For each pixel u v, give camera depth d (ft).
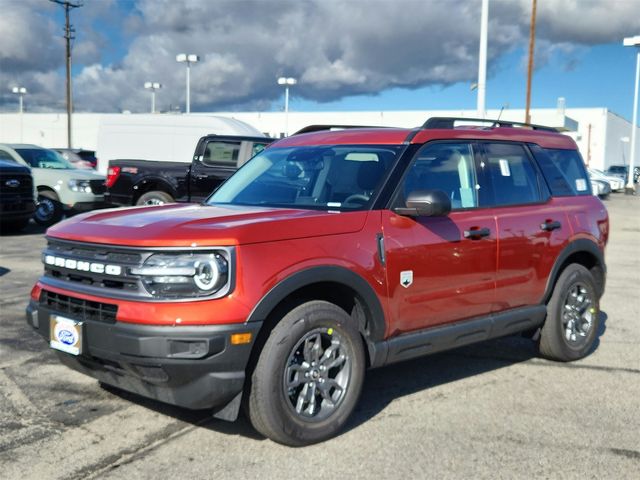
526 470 11.84
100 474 11.57
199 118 54.29
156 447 12.67
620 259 39.55
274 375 12.12
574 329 18.69
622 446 12.89
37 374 16.80
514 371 17.78
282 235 12.39
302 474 11.60
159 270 11.62
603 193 115.34
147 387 12.32
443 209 13.75
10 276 29.89
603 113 201.16
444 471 11.76
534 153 18.31
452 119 16.53
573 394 15.93
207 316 11.46
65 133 236.02
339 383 13.23
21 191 44.24
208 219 12.76
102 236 12.43
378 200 14.10
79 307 12.53
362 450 12.62
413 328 14.55
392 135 15.55
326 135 16.89
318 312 12.66
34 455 12.28
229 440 13.01
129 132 55.93
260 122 214.28
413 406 15.03
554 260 17.70
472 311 15.70
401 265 13.99
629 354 19.49
